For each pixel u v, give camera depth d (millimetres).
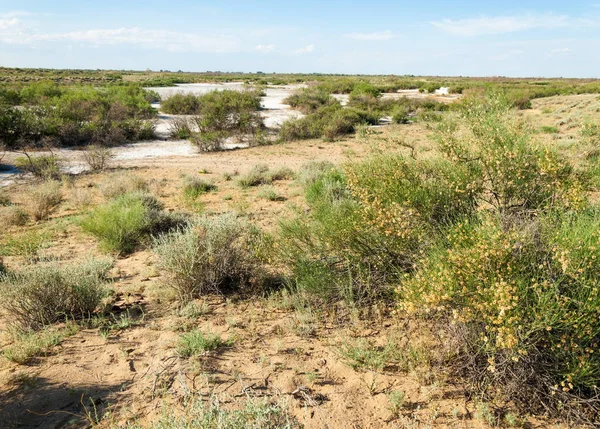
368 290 4262
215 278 4922
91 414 2988
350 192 5230
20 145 18094
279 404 2652
